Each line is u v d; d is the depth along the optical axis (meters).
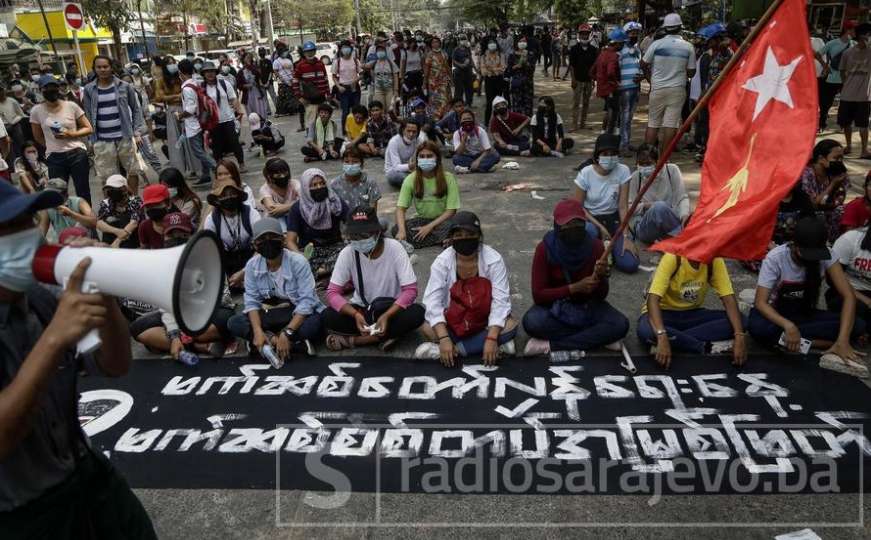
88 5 21.89
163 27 35.56
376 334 4.25
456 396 3.84
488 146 9.26
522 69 12.34
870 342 4.21
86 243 1.61
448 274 4.23
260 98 14.62
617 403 3.70
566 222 3.95
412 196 6.51
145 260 1.52
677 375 3.95
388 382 4.03
